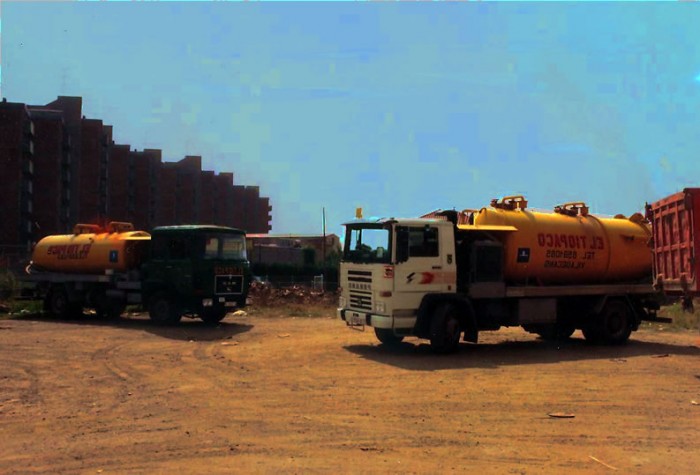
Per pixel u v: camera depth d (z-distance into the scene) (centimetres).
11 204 5875
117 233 2088
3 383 959
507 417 759
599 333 1497
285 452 610
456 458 597
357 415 762
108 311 2094
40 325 1877
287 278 4984
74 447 621
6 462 573
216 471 551
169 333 1659
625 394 895
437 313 1266
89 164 7338
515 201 1462
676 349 1427
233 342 1470
